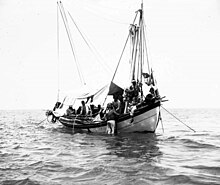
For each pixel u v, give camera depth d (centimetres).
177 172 1007
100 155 1355
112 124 2106
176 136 2169
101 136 2108
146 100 2012
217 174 986
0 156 1356
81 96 2459
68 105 2773
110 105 2173
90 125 2378
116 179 930
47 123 4094
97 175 981
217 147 1611
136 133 2150
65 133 2448
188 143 1753
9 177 962
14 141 1953
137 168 1067
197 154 1383
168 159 1249
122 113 2155
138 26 2300
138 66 2295
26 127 3259
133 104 2088
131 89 2119
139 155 1340
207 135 2336
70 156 1348
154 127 2094
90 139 1969
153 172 1009
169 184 873
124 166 1103
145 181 904
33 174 1002
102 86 2381
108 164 1143
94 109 2548
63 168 1088
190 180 906
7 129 2977
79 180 924
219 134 2428
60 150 1536
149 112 2028
